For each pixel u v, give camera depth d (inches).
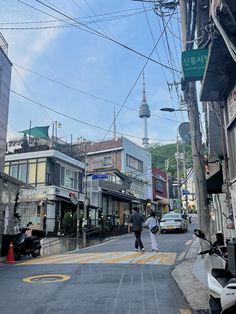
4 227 692.1
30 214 1019.9
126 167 1734.7
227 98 328.5
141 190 1878.7
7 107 724.0
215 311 195.0
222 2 219.3
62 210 1133.1
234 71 291.9
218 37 247.8
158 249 652.1
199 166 482.0
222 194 539.5
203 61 337.1
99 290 322.3
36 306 271.3
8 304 277.6
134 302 281.7
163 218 1168.8
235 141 321.4
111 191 1395.2
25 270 442.6
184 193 1942.7
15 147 1230.9
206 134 548.1
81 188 1299.2
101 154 1756.9
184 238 899.4
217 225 690.2
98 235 1054.4
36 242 625.9
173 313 251.3
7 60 727.1
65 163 1207.6
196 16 418.6
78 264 477.4
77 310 260.2
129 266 454.0
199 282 342.0
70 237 918.4
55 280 369.7
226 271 198.4
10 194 728.3
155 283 351.6
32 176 1117.7
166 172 2330.2
